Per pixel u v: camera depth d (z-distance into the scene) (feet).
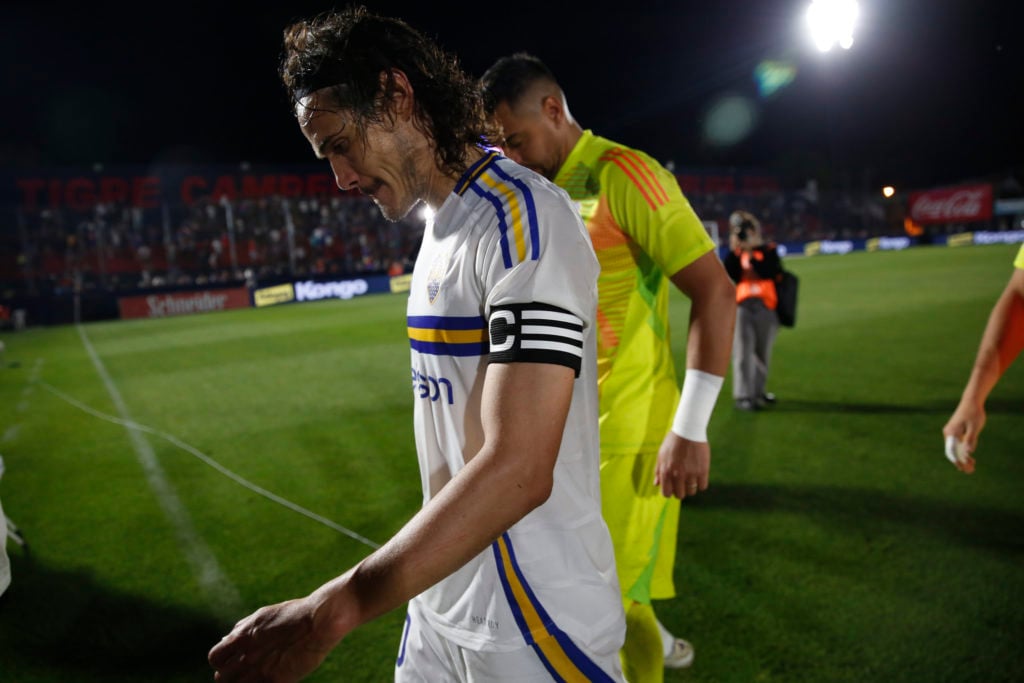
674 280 5.80
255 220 77.20
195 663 8.31
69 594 9.91
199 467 15.60
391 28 3.33
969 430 5.52
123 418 20.42
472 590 3.52
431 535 2.62
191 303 59.88
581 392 3.56
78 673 8.13
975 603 8.59
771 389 19.94
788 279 17.53
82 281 65.98
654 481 6.13
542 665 3.51
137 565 10.80
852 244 99.55
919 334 27.73
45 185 68.80
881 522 11.02
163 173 74.49
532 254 2.96
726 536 10.75
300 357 30.35
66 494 14.06
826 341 27.04
